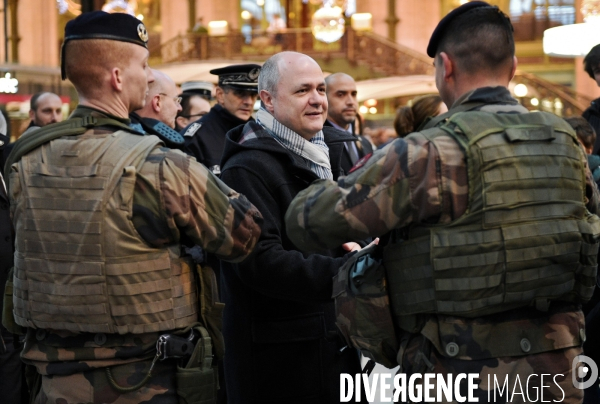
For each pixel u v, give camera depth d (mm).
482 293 2061
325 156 3062
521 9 22828
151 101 3943
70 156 2328
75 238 2273
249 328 2941
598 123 5008
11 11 22406
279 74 2953
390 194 2064
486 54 2207
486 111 2156
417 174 2055
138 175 2275
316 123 2955
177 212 2270
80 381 2312
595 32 7246
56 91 13773
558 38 7430
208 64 15680
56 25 22734
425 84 15422
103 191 2266
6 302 2549
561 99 19141
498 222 2055
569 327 2189
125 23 2432
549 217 2102
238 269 2734
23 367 4016
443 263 2066
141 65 2469
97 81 2396
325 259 2721
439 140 2082
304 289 2697
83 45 2381
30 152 2408
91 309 2264
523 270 2066
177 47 21594
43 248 2324
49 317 2320
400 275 2180
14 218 2424
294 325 2910
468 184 2057
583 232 2156
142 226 2277
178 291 2344
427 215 2064
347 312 2309
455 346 2094
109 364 2295
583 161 2240
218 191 2369
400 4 22250
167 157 2314
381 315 2229
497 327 2113
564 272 2139
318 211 2139
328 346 2961
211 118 5105
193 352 2350
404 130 5156
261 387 2930
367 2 22453
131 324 2271
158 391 2314
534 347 2125
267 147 2869
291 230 2213
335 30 18266
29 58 22438
